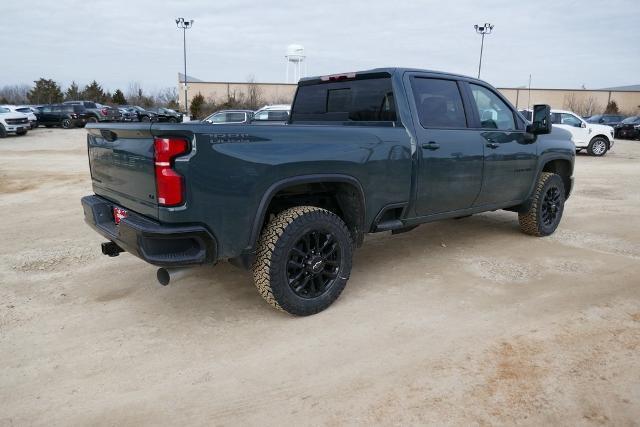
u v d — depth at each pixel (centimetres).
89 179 1092
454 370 294
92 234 608
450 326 352
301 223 346
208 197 306
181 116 3381
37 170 1242
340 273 378
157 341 333
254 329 350
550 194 597
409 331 345
